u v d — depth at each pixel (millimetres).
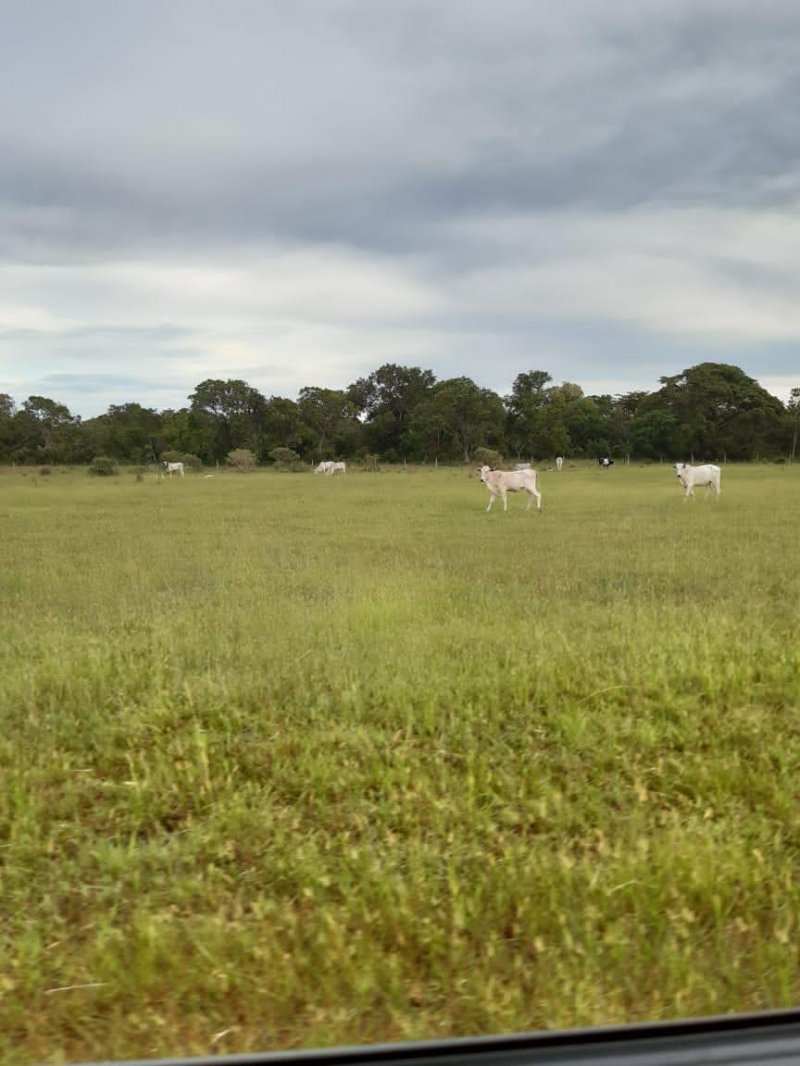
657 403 83062
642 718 5059
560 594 9180
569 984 2508
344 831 3729
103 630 7617
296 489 35719
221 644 6734
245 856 3521
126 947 2811
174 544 14648
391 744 4719
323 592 9445
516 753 4621
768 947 2727
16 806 3941
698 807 3893
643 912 2951
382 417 87625
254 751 4660
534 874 3205
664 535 15141
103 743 4773
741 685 5562
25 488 37062
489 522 18641
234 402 81500
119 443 78250
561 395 88312
